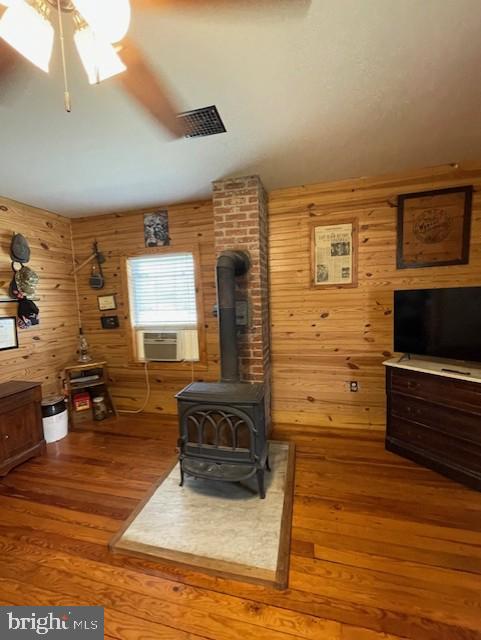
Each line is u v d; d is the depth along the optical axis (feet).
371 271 9.12
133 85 4.63
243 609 4.36
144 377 11.64
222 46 3.95
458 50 4.16
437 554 5.12
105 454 8.78
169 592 4.65
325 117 5.71
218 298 7.68
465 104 5.41
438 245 8.49
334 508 6.24
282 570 4.85
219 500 6.59
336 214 9.18
